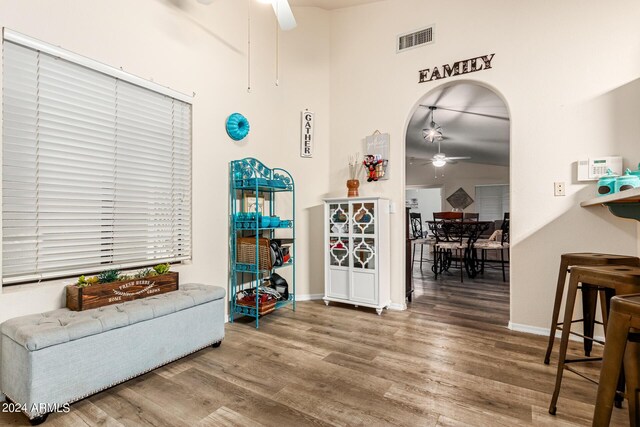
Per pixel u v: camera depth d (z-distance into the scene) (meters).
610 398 0.94
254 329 2.67
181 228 2.58
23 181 1.72
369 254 3.13
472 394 1.68
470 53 2.88
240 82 3.08
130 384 1.78
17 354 1.44
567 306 1.55
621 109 2.32
